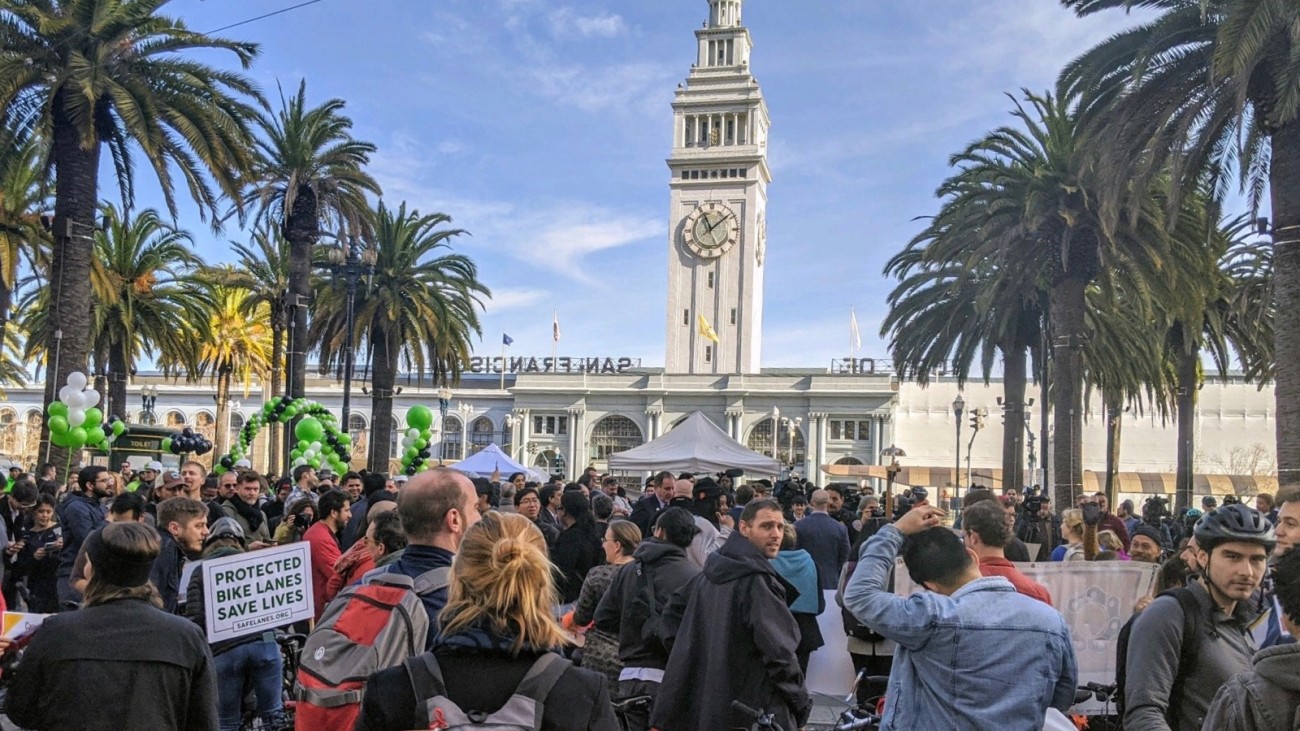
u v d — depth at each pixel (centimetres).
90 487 1133
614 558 766
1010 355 3338
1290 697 301
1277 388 1662
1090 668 831
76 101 1977
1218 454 9144
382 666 446
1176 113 1808
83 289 2116
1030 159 2584
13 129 2152
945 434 9325
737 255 9038
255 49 2239
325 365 4053
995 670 395
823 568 1203
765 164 9456
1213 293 2712
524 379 8594
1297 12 1446
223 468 2339
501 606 328
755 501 629
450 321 3819
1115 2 1883
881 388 7950
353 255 2786
